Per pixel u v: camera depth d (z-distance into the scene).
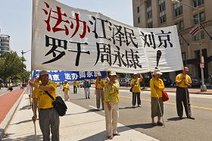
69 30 8.19
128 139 8.34
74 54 8.23
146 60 9.97
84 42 8.48
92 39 8.66
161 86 10.27
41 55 7.59
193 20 51.38
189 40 52.44
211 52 47.25
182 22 54.62
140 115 13.42
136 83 17.14
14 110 17.41
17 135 10.03
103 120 12.27
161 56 10.28
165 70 10.30
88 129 10.27
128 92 36.78
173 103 18.20
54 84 6.61
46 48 7.68
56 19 7.93
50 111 6.44
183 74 11.56
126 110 15.67
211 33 47.06
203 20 48.94
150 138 8.41
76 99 27.23
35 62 7.50
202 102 18.25
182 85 11.56
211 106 15.76
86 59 8.46
